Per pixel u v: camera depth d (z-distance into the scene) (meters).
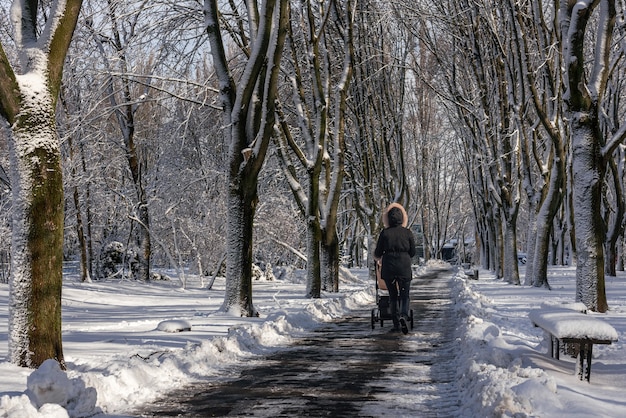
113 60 19.30
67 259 45.03
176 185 34.78
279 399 7.30
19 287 8.56
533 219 30.44
